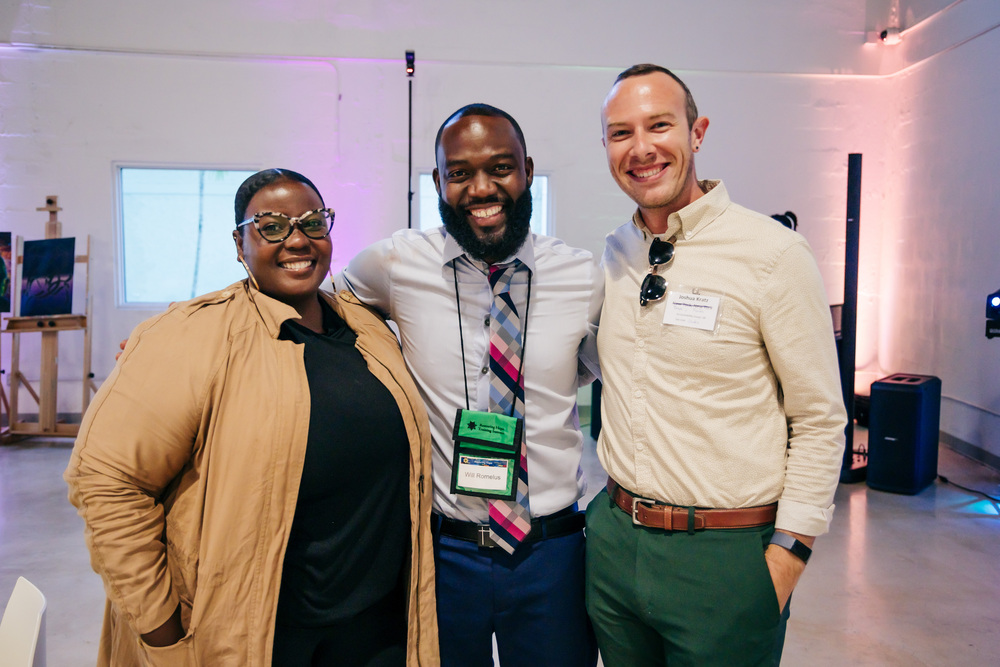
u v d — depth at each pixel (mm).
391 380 1347
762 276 1252
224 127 5441
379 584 1354
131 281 5578
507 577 1464
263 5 5398
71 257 5234
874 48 5770
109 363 5512
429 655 1399
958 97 4957
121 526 1146
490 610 1485
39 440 5285
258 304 1311
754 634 1268
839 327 4633
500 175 1413
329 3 5438
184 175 5508
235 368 1225
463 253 1495
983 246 4684
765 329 1257
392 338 1513
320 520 1286
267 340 1279
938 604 2770
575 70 5621
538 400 1499
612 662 1441
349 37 5469
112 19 5277
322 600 1299
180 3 5324
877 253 5992
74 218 5387
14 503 3889
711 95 5730
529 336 1500
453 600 1496
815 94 5793
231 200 5582
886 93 5828
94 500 1142
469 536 1476
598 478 4312
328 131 5527
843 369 4273
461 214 1441
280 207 1297
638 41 5629
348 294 1546
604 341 1422
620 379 1379
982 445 4699
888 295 5922
